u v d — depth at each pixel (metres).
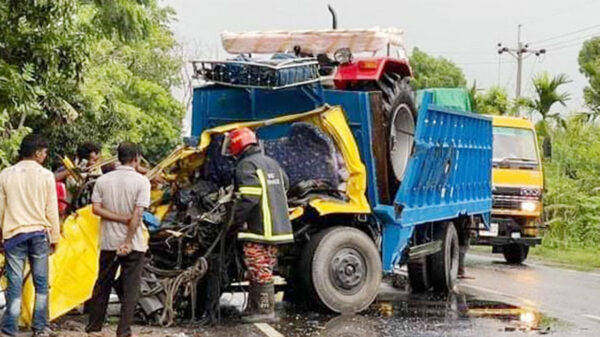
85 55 11.73
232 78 10.81
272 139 11.60
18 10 10.80
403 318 11.00
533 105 33.41
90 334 9.28
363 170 11.26
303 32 12.57
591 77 34.16
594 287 15.73
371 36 12.23
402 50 12.79
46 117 16.78
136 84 29.97
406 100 12.12
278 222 10.12
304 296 11.10
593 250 25.20
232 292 11.34
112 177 9.15
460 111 14.17
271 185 10.10
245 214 9.98
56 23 11.30
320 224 11.31
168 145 31.52
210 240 10.29
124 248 9.00
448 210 14.17
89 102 19.41
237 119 12.11
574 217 26.23
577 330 10.59
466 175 15.24
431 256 14.08
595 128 32.12
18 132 15.69
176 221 10.80
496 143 20.80
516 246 20.97
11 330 8.99
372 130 11.41
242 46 12.84
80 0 14.19
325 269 10.83
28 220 9.02
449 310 11.95
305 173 11.10
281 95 11.73
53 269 9.53
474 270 18.64
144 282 10.00
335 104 11.52
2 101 10.80
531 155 20.80
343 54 11.81
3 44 10.94
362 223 11.57
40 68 11.20
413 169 12.12
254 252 10.16
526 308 12.45
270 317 10.36
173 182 11.24
